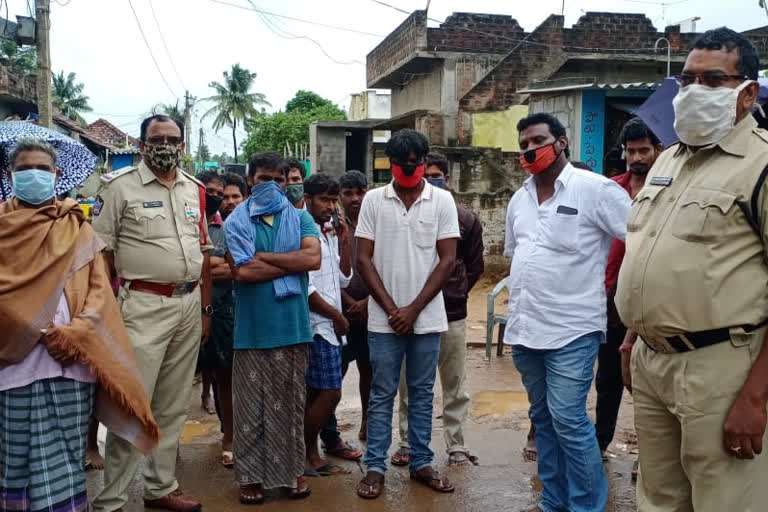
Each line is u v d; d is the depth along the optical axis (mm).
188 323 3643
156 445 3170
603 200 3203
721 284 2225
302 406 3766
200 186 3836
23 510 2928
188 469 4262
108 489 3420
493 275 12000
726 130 2264
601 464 3277
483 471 4223
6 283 2805
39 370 2883
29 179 2871
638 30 14820
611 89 10547
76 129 20344
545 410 3488
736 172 2225
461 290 4266
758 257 2230
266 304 3607
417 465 3973
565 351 3232
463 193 11859
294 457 3721
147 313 3467
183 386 3699
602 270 3318
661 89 3721
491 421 5223
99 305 3021
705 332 2260
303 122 37250
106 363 2986
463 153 12109
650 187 2496
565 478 3514
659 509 2594
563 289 3236
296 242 3684
